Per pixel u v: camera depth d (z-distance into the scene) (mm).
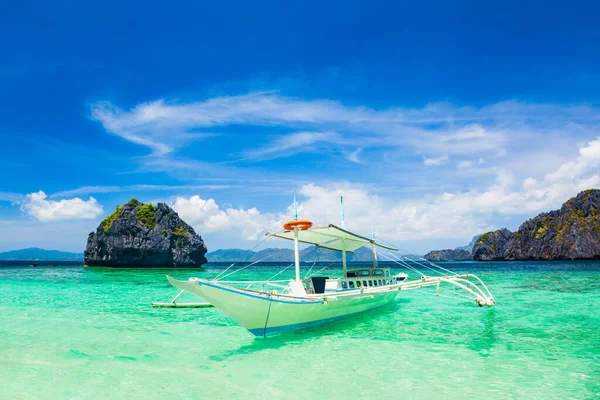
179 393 9258
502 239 183375
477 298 17062
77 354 12656
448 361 11711
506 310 21281
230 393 9250
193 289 11477
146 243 99500
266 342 14031
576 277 49094
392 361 11711
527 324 17297
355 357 12164
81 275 62406
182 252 104750
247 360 11922
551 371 10734
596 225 142625
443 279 18188
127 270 88750
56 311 21828
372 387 9594
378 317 19094
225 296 12164
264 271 79875
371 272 20922
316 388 9555
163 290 35312
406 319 18547
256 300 12938
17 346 13711
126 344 13953
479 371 10758
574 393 9148
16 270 84125
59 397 9008
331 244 20453
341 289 17406
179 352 12867
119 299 27922
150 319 19047
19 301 26625
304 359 11977
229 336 15180
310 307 14961
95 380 10156
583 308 21844
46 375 10562
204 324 17703
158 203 108688
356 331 15875
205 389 9508
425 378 10211
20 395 9117
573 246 143375
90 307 23438
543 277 49594
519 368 10984
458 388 9484
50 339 14789
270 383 9906
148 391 9375
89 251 109375
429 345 13609
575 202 156500
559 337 14797
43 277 56094
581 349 13016
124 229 99375
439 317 19125
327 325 16562
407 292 31266
